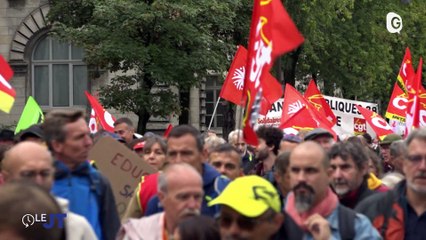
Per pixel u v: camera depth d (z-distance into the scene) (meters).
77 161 15.26
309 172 14.05
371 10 74.19
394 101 43.31
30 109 32.59
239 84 31.61
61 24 61.59
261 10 18.77
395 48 84.00
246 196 12.73
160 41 58.97
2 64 24.61
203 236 11.87
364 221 14.17
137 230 14.23
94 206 15.27
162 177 13.93
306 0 66.50
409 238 15.20
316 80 78.81
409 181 15.05
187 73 60.06
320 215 14.05
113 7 57.47
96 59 59.09
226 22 60.75
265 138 23.64
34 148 13.33
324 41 70.00
